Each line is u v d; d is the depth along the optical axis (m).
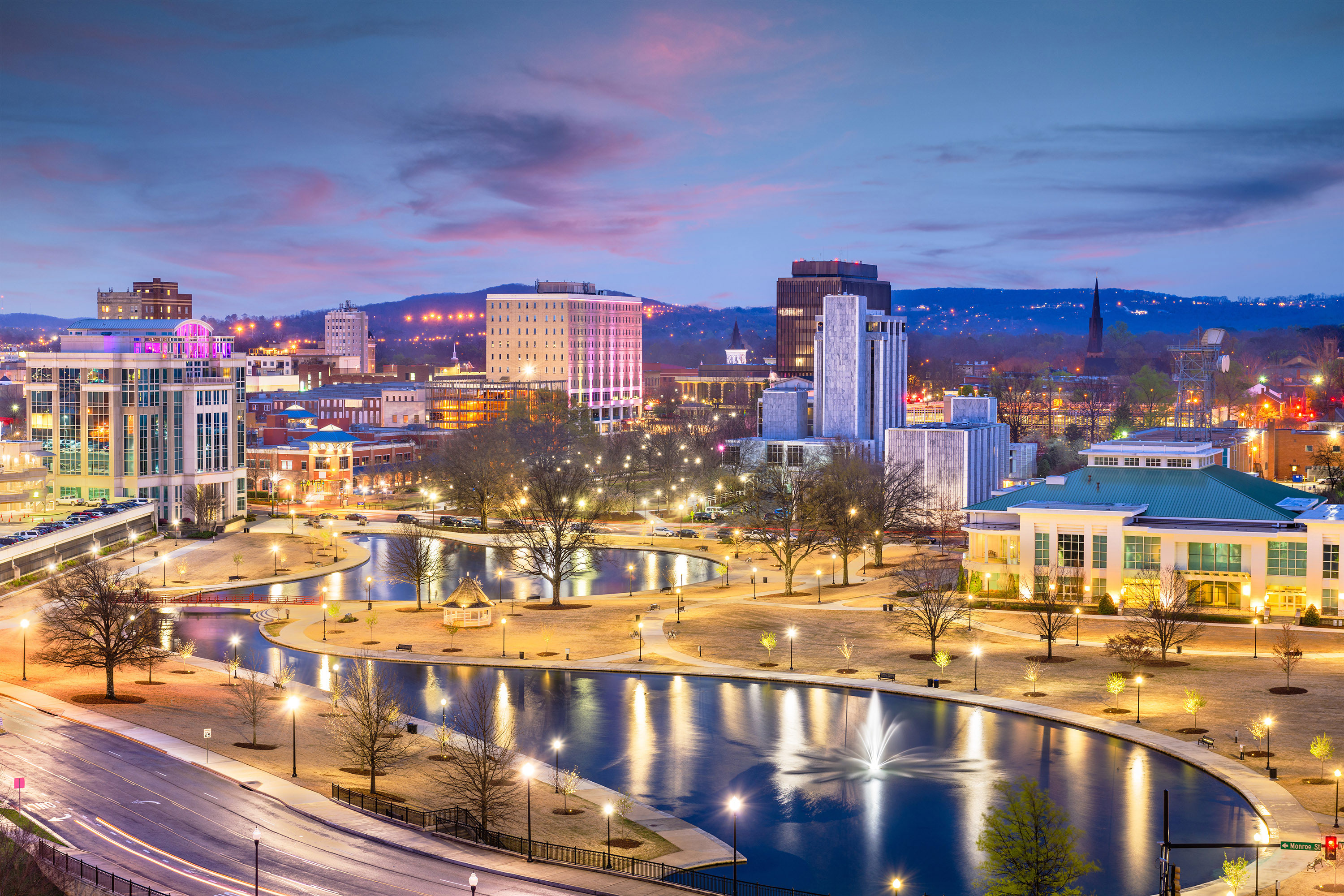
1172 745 117.81
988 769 113.69
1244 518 180.62
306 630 173.38
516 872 86.88
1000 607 181.12
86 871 81.81
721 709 134.12
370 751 106.81
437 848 91.38
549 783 110.25
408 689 142.88
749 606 186.50
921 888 89.56
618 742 122.50
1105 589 180.75
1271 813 99.75
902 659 153.75
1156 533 177.75
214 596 199.88
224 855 86.75
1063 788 107.88
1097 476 198.62
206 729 118.88
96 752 109.56
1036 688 138.50
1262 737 118.56
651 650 160.50
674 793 108.62
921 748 119.94
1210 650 152.62
